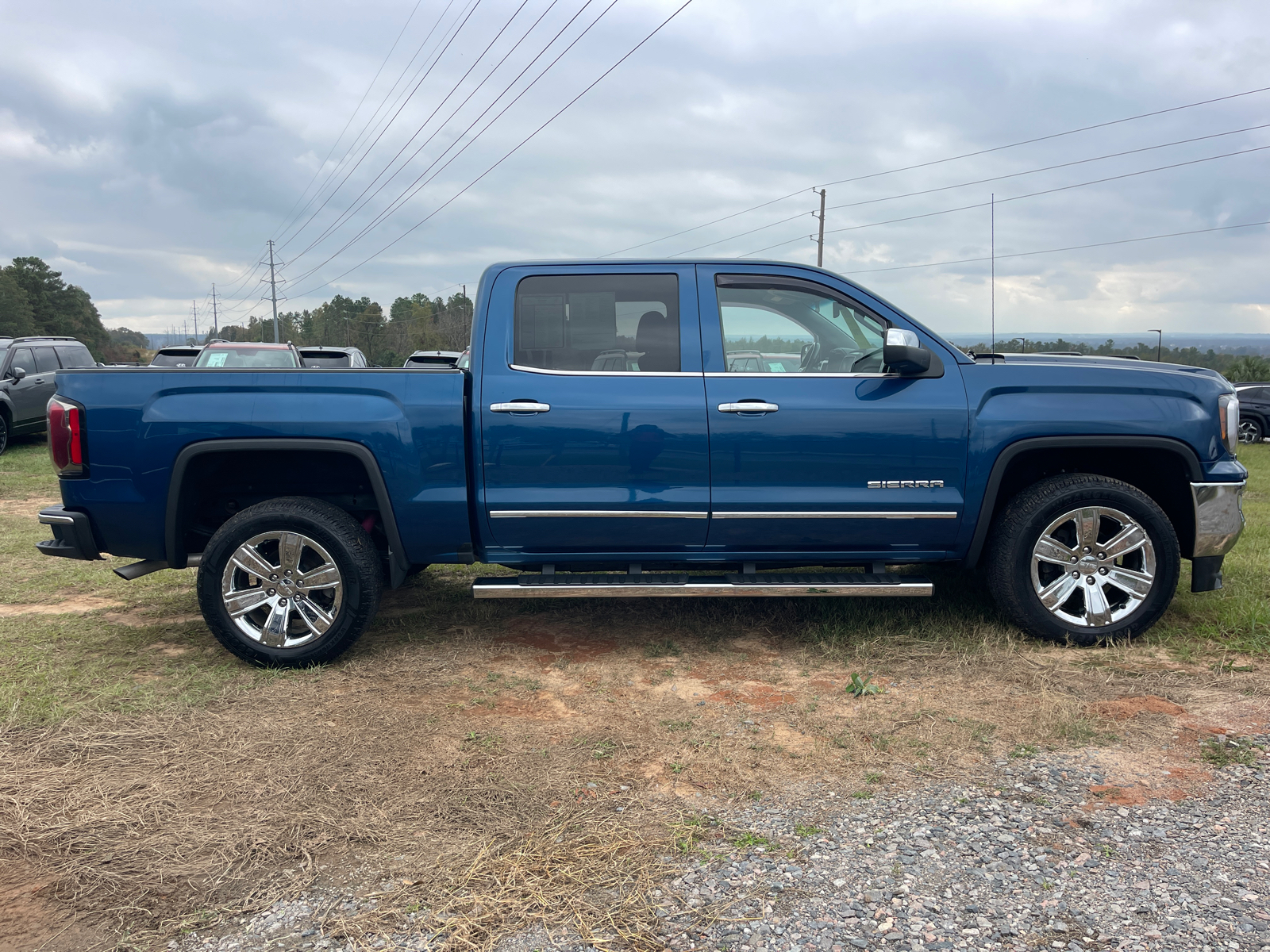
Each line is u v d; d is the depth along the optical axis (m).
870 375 4.04
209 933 2.08
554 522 3.98
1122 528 4.12
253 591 3.97
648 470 3.95
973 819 2.57
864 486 4.00
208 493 4.24
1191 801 2.65
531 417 3.91
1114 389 4.08
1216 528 4.13
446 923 2.10
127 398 3.87
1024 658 4.00
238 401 3.88
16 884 2.29
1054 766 2.92
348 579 3.93
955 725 3.28
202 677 3.87
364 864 2.37
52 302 123.25
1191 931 2.00
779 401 3.95
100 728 3.28
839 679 3.81
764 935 2.03
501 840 2.48
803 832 2.51
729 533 4.04
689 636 4.45
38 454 13.32
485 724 3.35
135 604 5.18
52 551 3.97
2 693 3.61
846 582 4.07
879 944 1.99
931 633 4.34
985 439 4.02
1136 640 4.18
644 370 4.03
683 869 2.33
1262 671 3.78
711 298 4.10
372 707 3.53
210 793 2.78
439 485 3.94
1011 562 4.11
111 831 2.54
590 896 2.20
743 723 3.34
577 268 4.09
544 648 4.29
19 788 2.80
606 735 3.24
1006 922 2.06
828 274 4.18
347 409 3.89
